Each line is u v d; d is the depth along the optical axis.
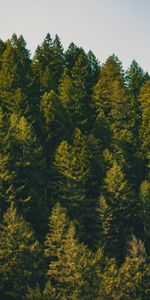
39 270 61.47
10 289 61.66
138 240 70.56
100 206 68.88
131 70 103.50
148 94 93.50
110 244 68.56
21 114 84.25
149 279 61.31
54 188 72.94
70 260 59.62
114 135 84.69
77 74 99.81
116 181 71.56
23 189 70.50
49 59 105.44
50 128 81.88
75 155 74.12
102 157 77.00
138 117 92.75
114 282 59.53
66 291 59.31
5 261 60.62
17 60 97.75
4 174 68.31
